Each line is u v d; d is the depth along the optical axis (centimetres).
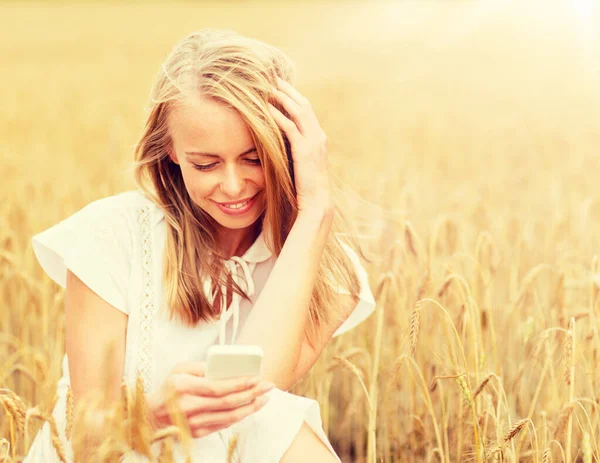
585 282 327
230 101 168
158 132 186
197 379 159
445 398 290
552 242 396
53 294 351
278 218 190
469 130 1057
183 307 188
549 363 244
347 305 222
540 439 238
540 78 1628
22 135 1042
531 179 684
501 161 795
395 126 1118
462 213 493
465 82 1681
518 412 291
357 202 257
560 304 273
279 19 3356
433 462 269
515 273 343
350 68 2038
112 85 1659
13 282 364
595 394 243
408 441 289
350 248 230
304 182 190
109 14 3772
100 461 143
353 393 326
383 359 313
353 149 888
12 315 369
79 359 189
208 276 195
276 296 183
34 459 188
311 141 189
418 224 479
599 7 1800
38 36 2902
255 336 179
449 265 286
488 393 246
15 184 616
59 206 504
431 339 291
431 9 3231
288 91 188
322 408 300
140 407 142
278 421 175
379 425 310
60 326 299
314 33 2852
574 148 856
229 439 180
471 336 233
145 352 189
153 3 4400
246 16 3519
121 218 197
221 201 181
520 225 438
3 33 2986
